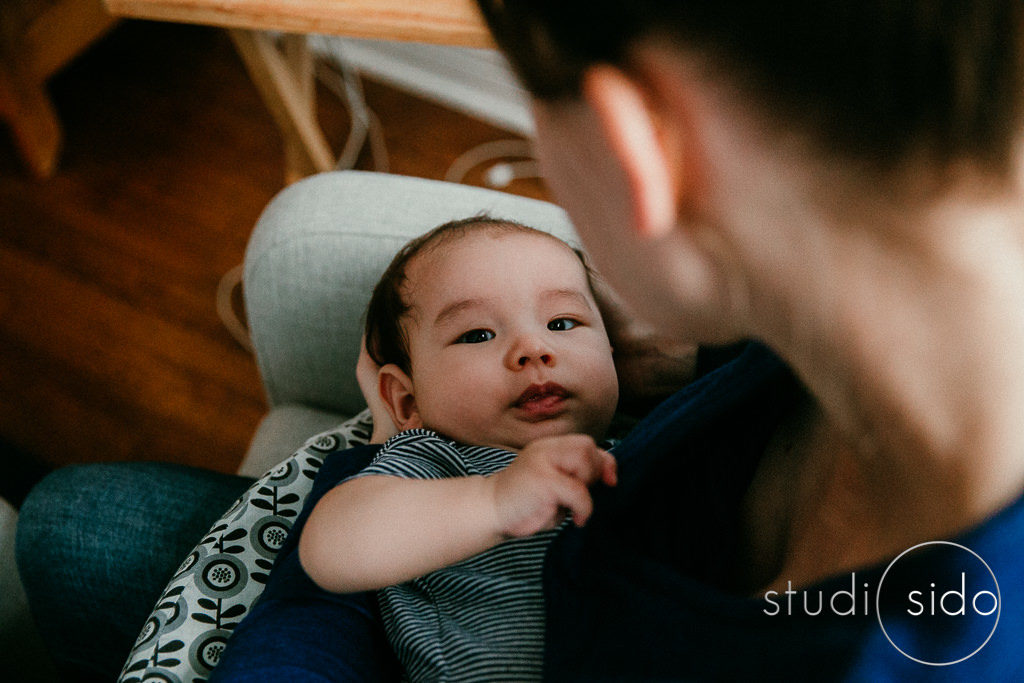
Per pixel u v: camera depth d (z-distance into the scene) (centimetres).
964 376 28
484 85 182
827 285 28
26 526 86
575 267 85
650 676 42
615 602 47
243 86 187
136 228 167
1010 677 33
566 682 49
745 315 31
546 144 32
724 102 26
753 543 48
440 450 70
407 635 64
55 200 169
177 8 87
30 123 162
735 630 39
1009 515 29
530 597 62
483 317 81
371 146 182
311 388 103
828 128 25
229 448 147
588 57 27
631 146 26
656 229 28
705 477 50
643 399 87
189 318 158
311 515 64
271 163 177
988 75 24
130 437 147
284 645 62
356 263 91
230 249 166
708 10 24
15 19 150
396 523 57
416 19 84
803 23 24
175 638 70
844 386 31
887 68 24
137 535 84
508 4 28
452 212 95
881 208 26
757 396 49
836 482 40
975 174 25
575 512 51
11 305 158
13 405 148
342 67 192
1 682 84
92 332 156
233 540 75
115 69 188
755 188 27
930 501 31
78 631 85
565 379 78
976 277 27
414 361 83
